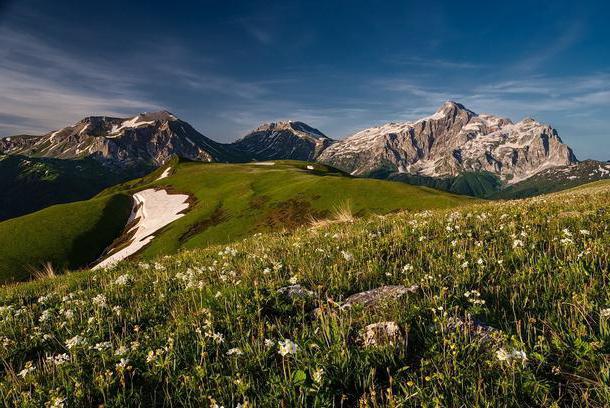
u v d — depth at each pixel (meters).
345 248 10.30
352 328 5.44
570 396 3.87
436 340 4.91
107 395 4.82
